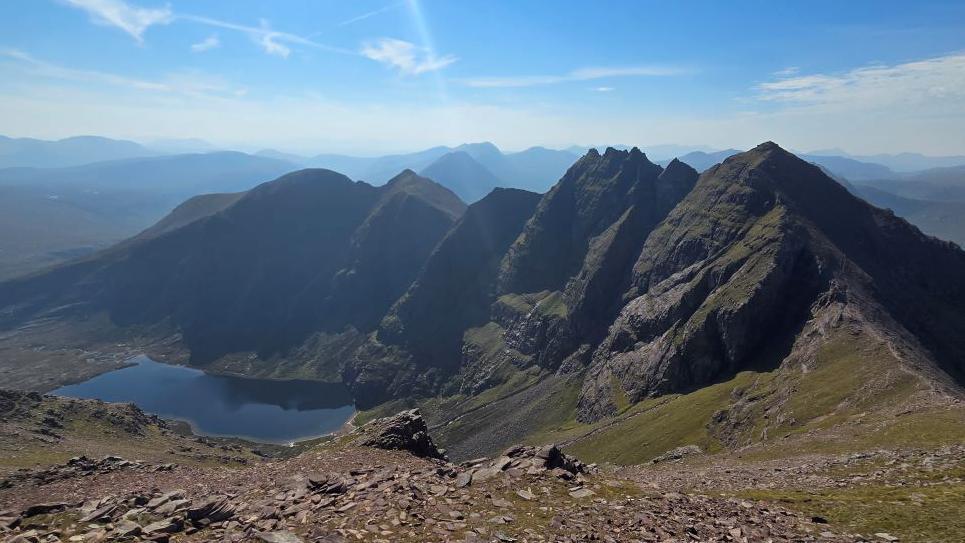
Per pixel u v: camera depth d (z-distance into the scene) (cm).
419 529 2614
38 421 11444
